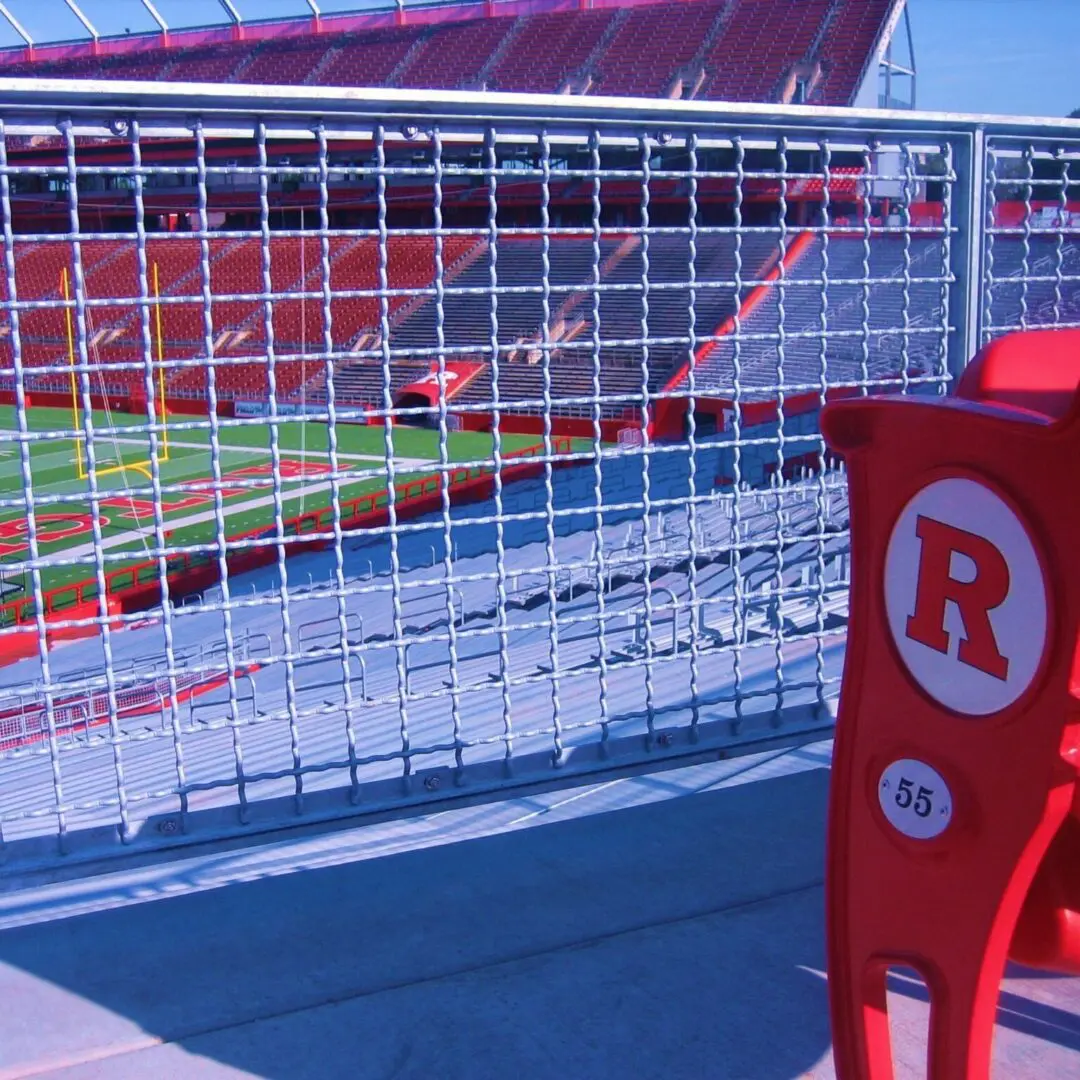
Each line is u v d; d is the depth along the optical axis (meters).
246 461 25.12
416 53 46.59
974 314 2.89
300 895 2.46
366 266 34.53
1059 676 1.31
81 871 2.20
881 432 1.49
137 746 6.98
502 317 30.61
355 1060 1.93
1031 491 1.32
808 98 38.84
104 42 53.34
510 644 8.63
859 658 1.56
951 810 1.43
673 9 43.28
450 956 2.23
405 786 2.43
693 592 2.66
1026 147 2.92
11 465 25.44
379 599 12.17
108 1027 2.02
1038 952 1.52
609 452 2.49
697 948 2.24
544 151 2.31
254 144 2.32
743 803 2.89
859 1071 1.60
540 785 2.54
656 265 29.44
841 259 24.66
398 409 2.29
